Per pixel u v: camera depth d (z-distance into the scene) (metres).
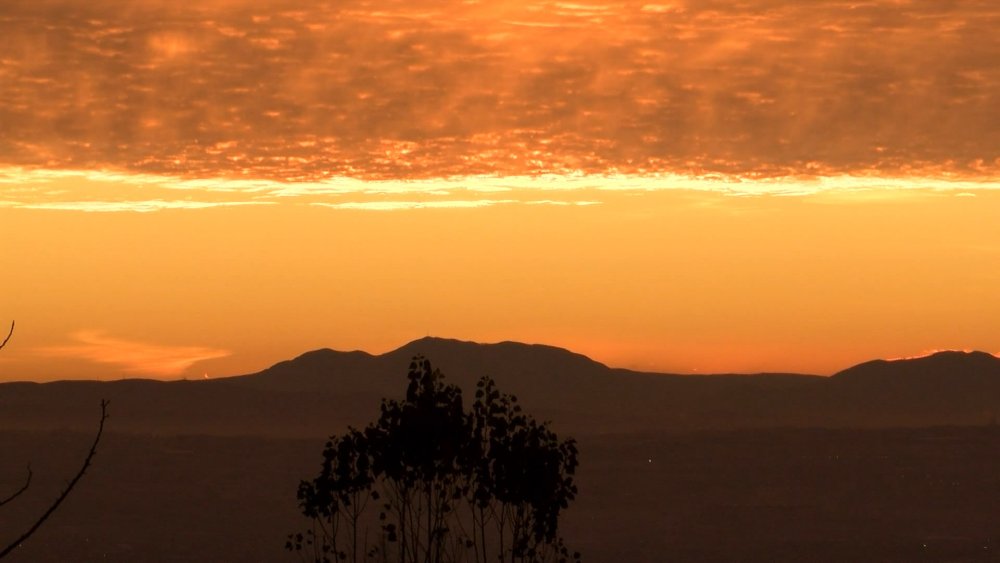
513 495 53.84
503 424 55.03
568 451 54.84
